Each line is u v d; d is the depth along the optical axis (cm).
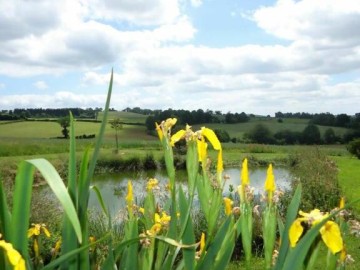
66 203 104
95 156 143
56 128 8856
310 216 139
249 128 8969
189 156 181
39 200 987
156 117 8056
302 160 2703
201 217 997
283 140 8006
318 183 1409
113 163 3569
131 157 3694
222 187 179
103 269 151
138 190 1861
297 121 9675
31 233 218
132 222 212
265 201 171
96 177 3122
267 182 167
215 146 181
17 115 10100
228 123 9450
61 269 147
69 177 145
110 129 8412
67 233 147
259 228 920
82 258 147
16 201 128
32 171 128
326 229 136
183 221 187
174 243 143
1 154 3931
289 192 1384
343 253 170
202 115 9288
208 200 177
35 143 4691
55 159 2844
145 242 202
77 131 8050
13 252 108
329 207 1326
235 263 862
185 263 178
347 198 1380
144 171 3566
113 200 1625
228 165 3812
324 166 1986
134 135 7912
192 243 183
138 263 194
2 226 129
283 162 3972
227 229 174
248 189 177
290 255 134
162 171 3559
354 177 2048
